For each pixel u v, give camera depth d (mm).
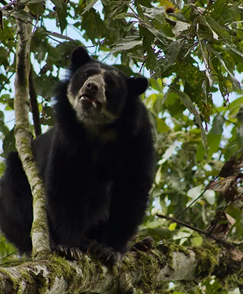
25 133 10156
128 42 7078
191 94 8531
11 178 11852
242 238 12367
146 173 10234
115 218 9930
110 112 10203
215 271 10359
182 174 12672
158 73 7031
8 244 12680
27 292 5680
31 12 9570
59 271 6578
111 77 10273
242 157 9914
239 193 10461
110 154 10398
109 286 8086
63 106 10352
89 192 10711
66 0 9102
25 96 10406
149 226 11430
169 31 7594
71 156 10023
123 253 8945
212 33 7047
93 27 10836
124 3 7020
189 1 8086
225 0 7387
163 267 9367
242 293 10227
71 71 10812
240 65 10062
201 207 12625
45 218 8133
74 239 9734
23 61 10281
